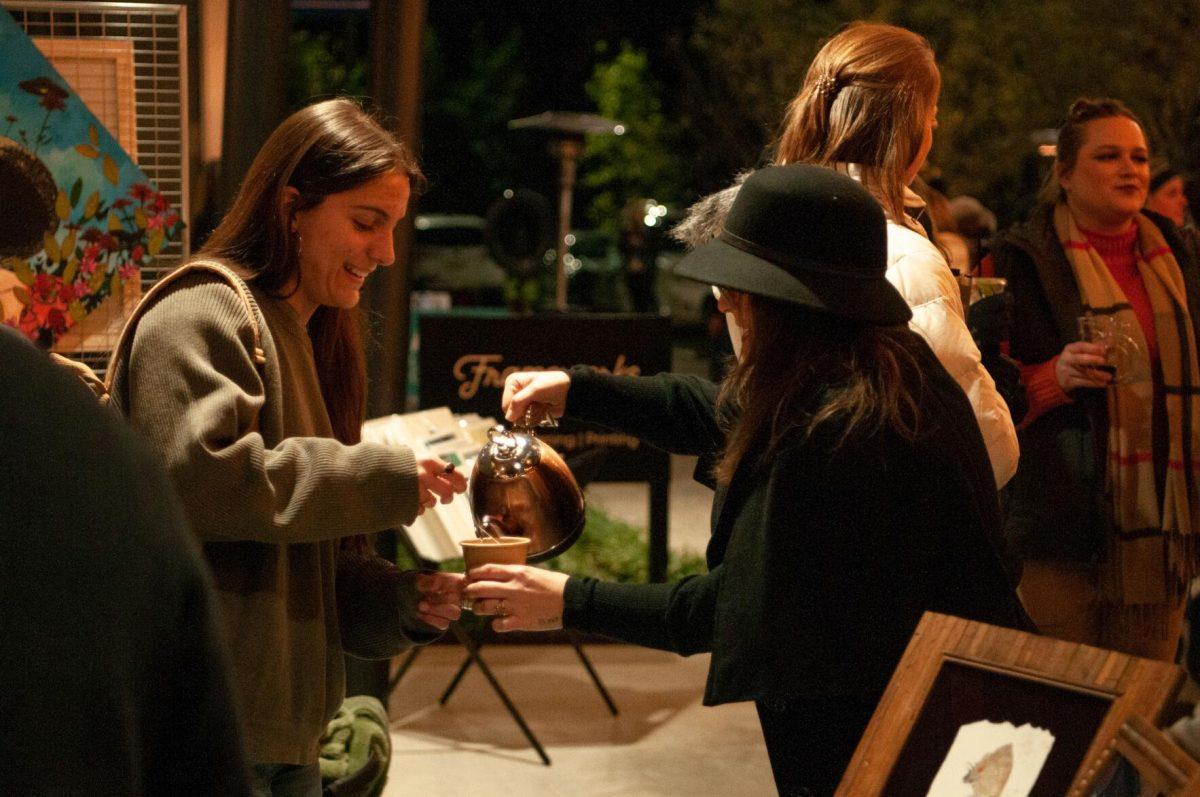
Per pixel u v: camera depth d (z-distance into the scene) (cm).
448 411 402
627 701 491
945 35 1429
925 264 230
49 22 304
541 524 230
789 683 184
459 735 454
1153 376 345
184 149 315
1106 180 349
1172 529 341
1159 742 135
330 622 219
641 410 252
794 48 1528
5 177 289
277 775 215
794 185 192
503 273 1518
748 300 198
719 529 198
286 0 344
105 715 82
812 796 194
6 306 290
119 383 202
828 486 185
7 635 80
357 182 208
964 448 191
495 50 1947
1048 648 152
